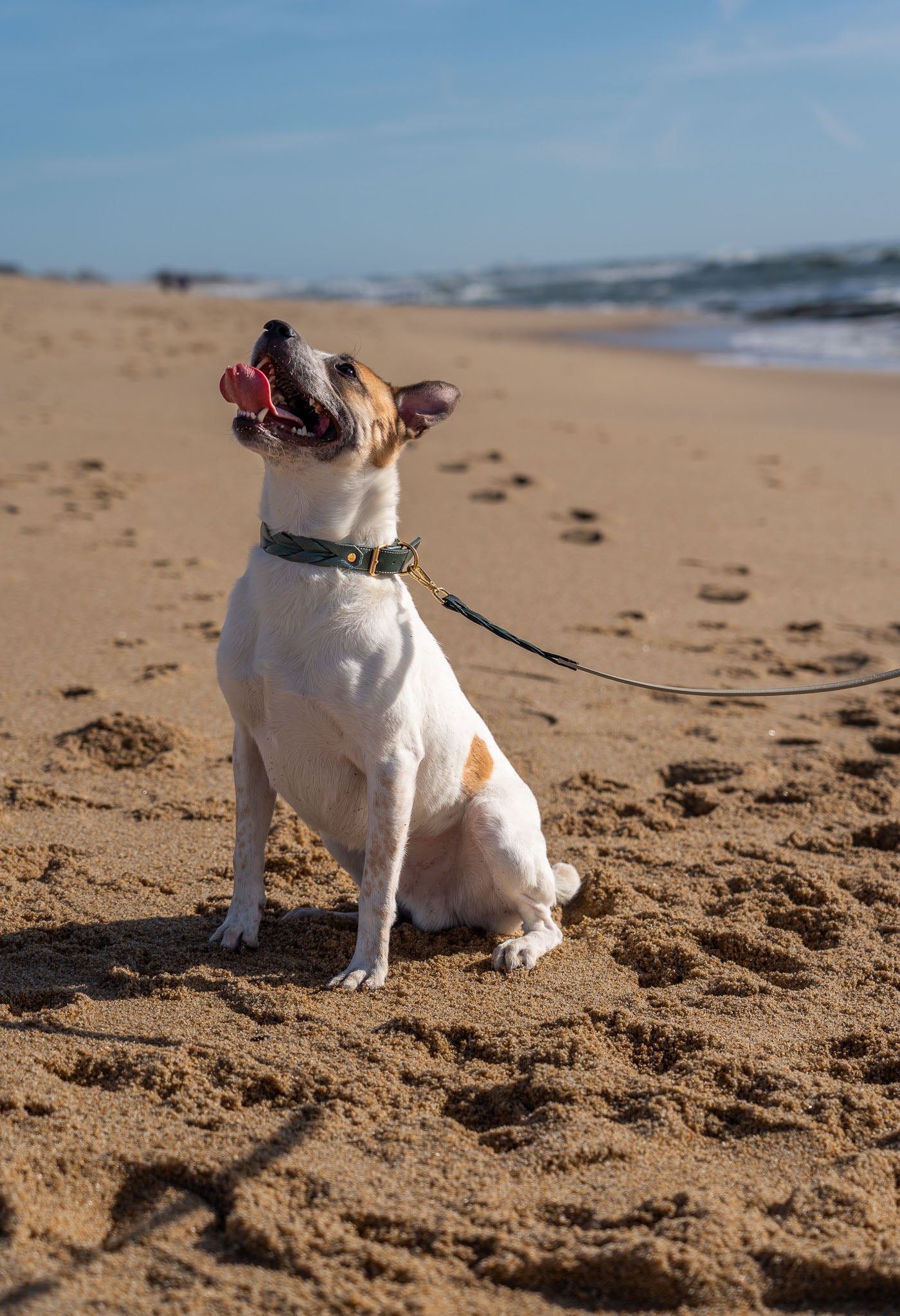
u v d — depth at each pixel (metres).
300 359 3.14
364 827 3.51
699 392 18.52
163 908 3.67
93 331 24.06
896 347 26.75
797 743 5.34
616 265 161.12
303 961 3.40
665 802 4.66
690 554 8.47
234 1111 2.58
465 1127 2.58
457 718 3.60
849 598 7.56
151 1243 2.14
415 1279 2.07
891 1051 2.91
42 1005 3.06
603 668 6.10
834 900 3.81
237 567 7.61
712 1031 2.99
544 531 8.90
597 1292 2.09
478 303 61.41
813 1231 2.19
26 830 4.11
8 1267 2.04
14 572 7.22
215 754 4.86
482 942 3.68
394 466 3.41
